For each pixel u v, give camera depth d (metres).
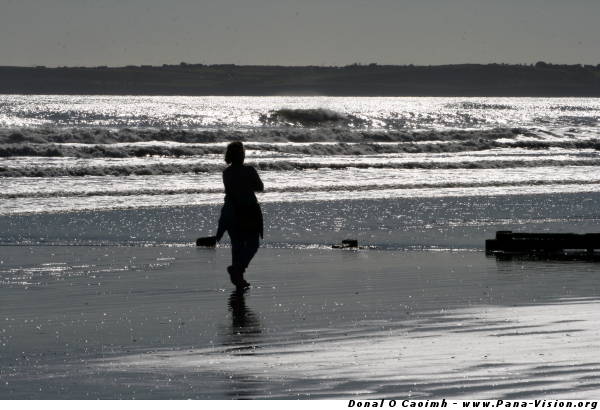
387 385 16.72
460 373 17.52
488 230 54.75
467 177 96.81
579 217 62.47
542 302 27.23
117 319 25.22
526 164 115.00
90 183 83.25
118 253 43.22
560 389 16.16
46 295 30.09
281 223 57.38
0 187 77.56
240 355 20.00
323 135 141.25
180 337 22.38
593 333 21.70
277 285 32.28
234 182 32.41
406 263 39.12
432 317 24.62
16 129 121.50
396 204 69.94
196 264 39.19
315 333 22.58
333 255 42.38
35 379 17.78
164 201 71.19
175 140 129.12
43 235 51.09
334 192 79.12
